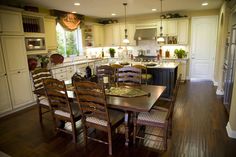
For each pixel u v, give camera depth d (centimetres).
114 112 263
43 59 499
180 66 647
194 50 668
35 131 312
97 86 212
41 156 243
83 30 706
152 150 247
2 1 416
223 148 246
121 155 239
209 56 655
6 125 339
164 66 465
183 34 647
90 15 686
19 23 407
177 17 635
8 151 256
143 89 283
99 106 223
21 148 263
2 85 381
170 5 530
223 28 461
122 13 657
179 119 339
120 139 277
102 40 777
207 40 646
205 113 365
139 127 291
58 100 264
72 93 273
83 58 716
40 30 484
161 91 270
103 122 237
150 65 480
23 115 387
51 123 342
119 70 334
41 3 463
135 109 209
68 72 567
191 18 645
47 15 500
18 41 408
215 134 282
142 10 604
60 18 578
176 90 232
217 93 491
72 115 261
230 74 353
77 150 254
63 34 628
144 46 742
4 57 381
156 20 674
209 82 633
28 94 439
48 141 279
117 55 796
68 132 287
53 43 532
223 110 379
